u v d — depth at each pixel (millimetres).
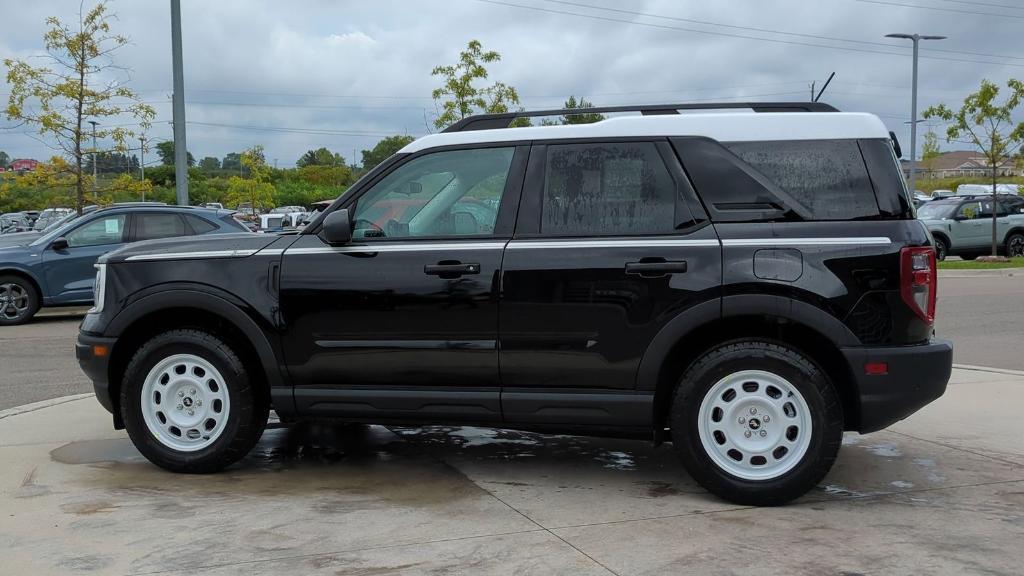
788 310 4500
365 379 4984
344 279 4957
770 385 4574
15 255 12922
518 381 4824
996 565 3809
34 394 7957
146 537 4160
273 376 5066
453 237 4934
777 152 4699
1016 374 8328
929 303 4582
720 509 4598
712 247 4602
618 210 4801
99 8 18828
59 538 4145
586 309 4699
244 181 37969
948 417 6664
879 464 5465
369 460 5625
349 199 5148
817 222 4594
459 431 6457
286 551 3982
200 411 5191
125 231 13539
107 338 5207
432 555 3936
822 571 3742
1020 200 24469
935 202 24828
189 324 5312
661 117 4875
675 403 4656
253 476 5238
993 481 5102
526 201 4902
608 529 4285
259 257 5090
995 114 22016
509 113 5164
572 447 5980
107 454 5719
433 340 4867
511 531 4254
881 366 4461
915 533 4219
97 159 19938
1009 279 18734
